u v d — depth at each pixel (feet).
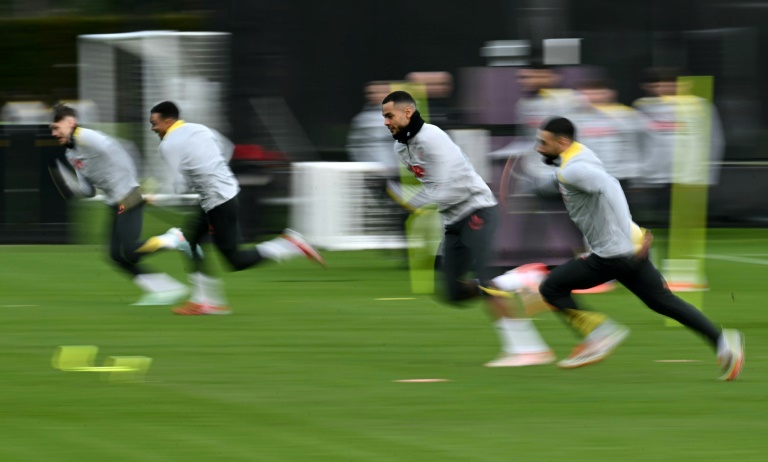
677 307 85.81
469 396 80.33
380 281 147.33
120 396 79.87
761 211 185.16
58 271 153.28
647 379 86.58
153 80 175.73
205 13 177.17
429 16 160.97
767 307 125.59
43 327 109.29
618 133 150.82
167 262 164.86
